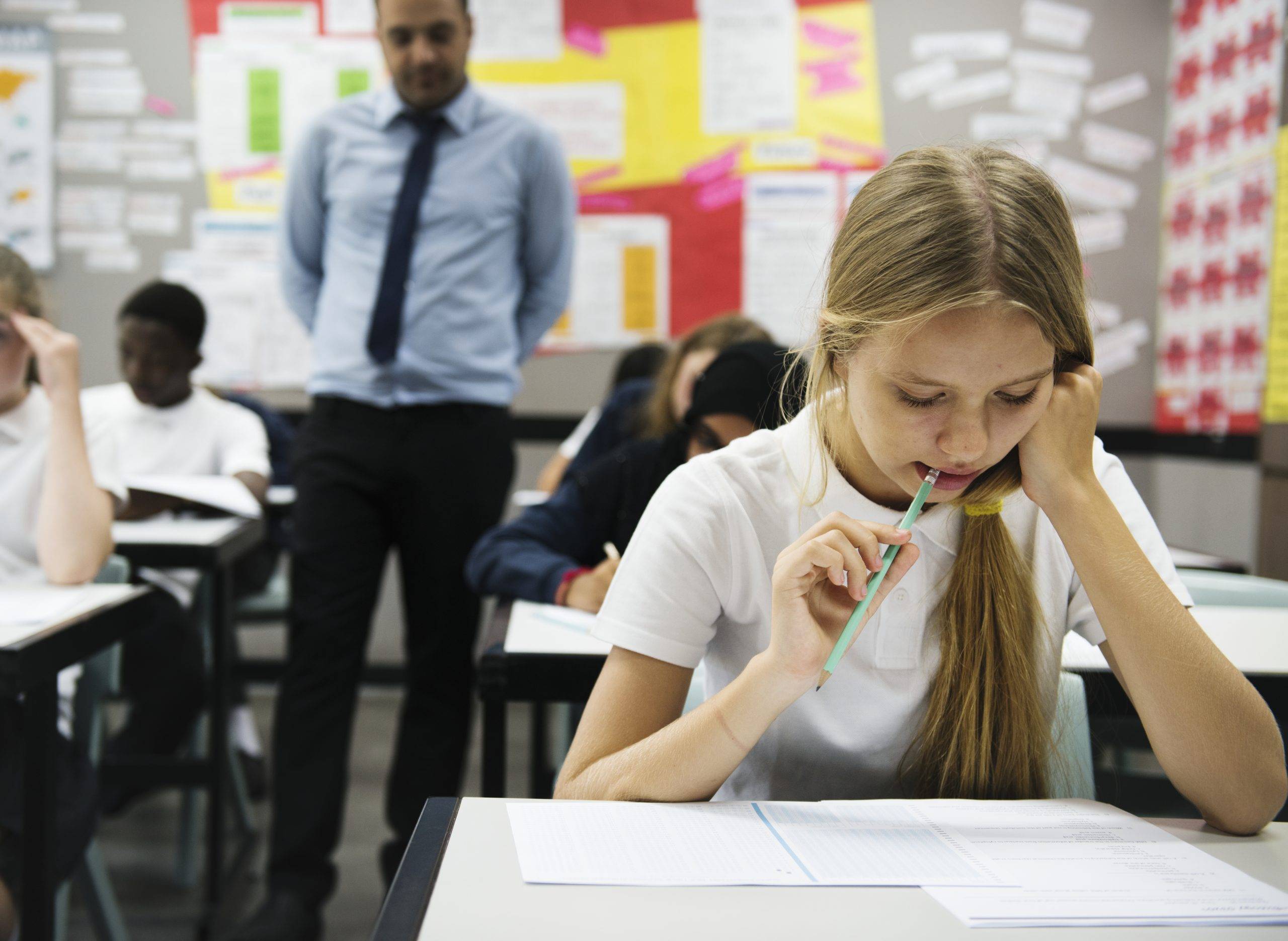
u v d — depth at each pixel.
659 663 0.81
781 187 3.43
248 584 2.46
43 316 1.60
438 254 1.96
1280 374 2.61
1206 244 3.08
